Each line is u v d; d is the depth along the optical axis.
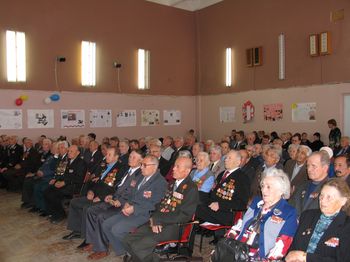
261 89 10.06
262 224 2.61
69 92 9.70
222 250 2.54
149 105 11.17
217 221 3.92
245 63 10.45
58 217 5.36
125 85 10.70
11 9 8.85
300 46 9.06
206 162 4.48
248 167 5.10
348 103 8.20
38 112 9.23
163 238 3.32
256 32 10.14
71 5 9.73
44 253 4.10
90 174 5.50
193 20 12.06
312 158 3.24
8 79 8.84
